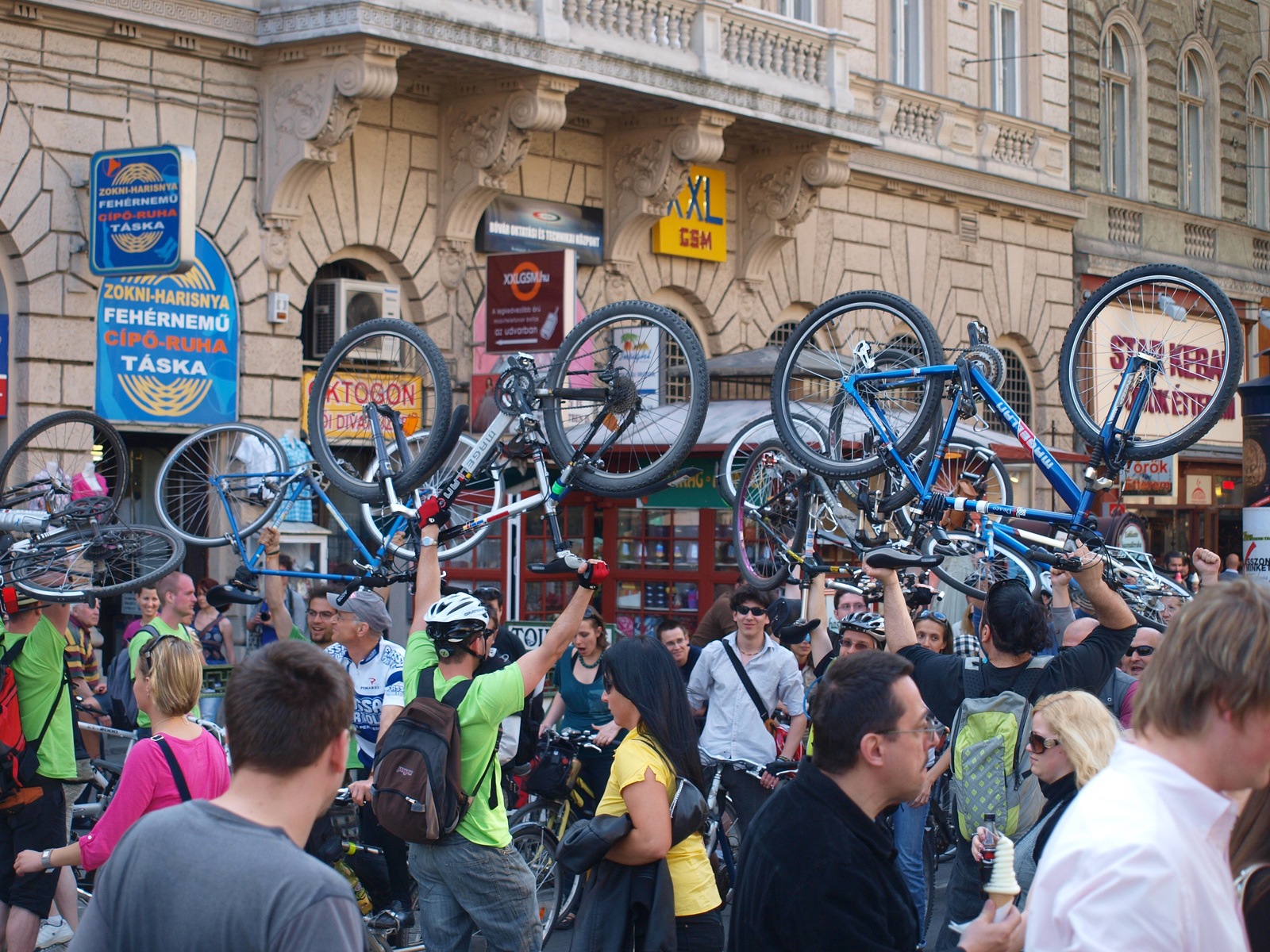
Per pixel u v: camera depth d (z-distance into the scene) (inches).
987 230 862.5
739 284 729.6
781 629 302.4
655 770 178.4
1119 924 87.8
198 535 393.1
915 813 271.1
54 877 233.9
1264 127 1124.5
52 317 492.1
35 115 488.7
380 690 280.7
